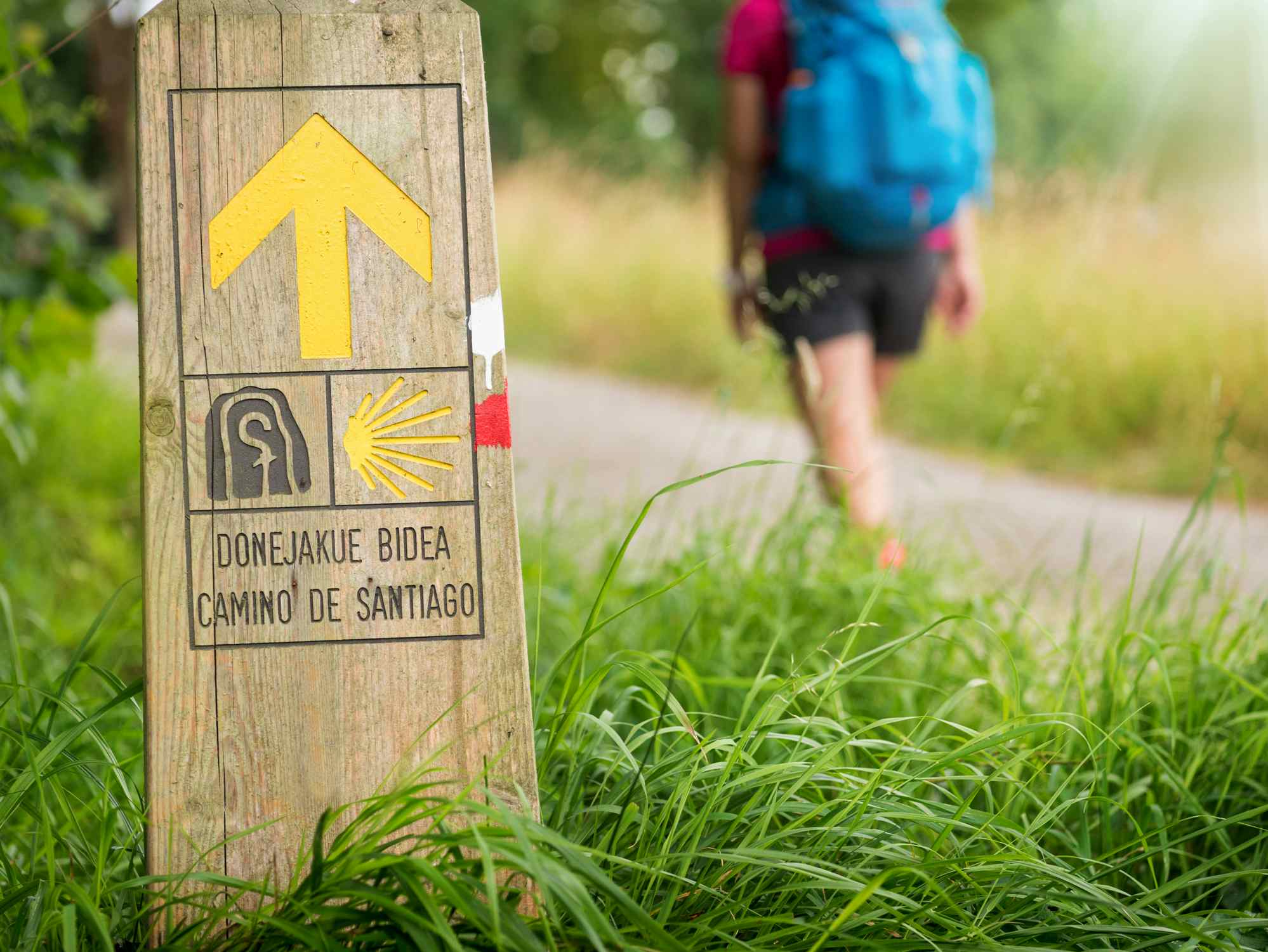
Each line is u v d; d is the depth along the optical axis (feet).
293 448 5.15
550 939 4.26
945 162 11.11
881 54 11.04
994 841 5.36
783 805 5.24
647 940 4.56
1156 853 5.85
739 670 7.93
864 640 8.17
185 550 5.07
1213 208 22.07
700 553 8.97
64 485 13.44
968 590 9.23
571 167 38.45
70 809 5.62
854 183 10.85
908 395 22.25
